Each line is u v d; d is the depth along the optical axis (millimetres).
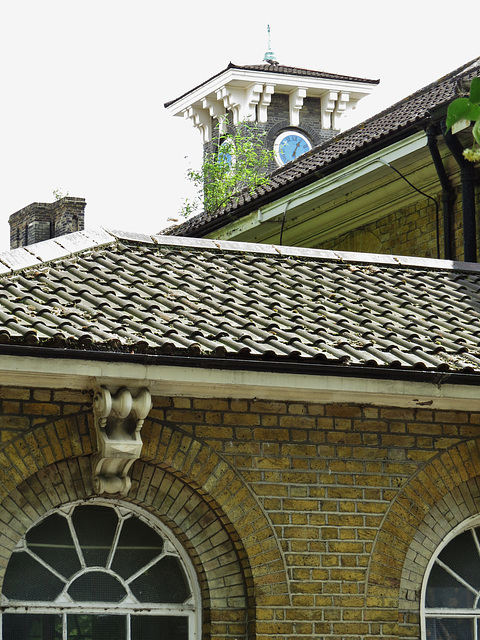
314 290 10312
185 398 8727
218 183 26391
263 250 10984
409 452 9328
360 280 10797
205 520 8820
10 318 8008
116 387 8195
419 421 9406
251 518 8766
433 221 16391
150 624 8695
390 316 9914
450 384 8906
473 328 9969
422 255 16500
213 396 8789
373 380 8703
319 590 8836
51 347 7746
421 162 15922
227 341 8406
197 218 22703
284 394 8906
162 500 8727
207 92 43344
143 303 9039
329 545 8938
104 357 7902
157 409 8625
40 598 8438
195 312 9086
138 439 8266
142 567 8750
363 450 9188
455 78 17516
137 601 8688
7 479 8133
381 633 8953
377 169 16219
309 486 8969
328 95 44281
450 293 10867
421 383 8844
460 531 9586
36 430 8242
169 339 8242
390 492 9195
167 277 9836
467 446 9500
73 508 8625
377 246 17469
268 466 8883
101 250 10195
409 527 9203
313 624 8773
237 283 10055
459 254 15523
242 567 8820
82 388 8359
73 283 9227
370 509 9109
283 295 10016
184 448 8648
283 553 8805
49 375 8016
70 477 8438
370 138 16000
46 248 9859
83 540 8633
